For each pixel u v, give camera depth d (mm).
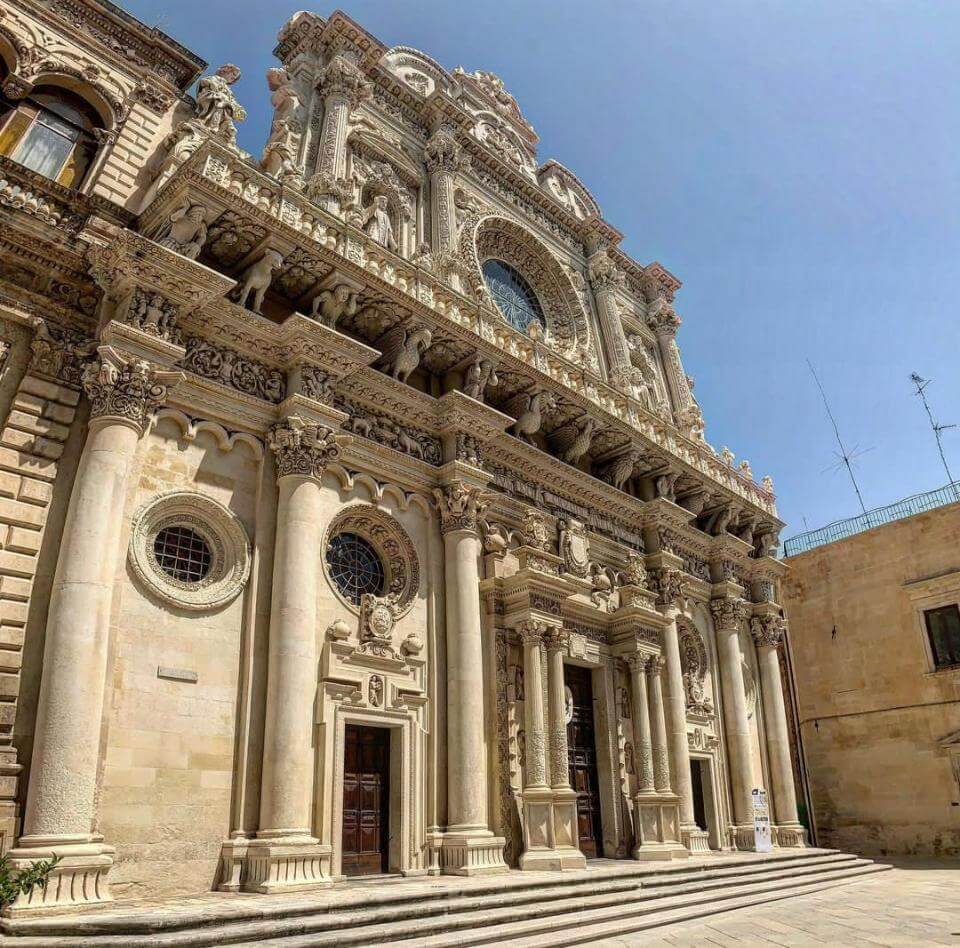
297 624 15836
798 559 38969
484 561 21484
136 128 19281
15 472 14258
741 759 27672
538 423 23328
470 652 19062
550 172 35406
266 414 17672
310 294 19047
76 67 18953
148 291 15875
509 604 21047
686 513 28094
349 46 26375
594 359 30734
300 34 26234
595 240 34000
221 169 17312
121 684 13969
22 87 18016
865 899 18984
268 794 14695
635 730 23141
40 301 15664
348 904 12477
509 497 22766
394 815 17266
